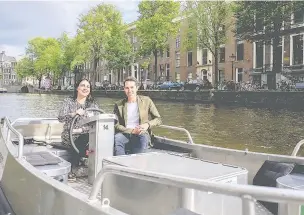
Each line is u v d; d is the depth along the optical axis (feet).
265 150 30.86
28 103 97.71
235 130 41.98
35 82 261.03
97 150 10.12
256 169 10.08
